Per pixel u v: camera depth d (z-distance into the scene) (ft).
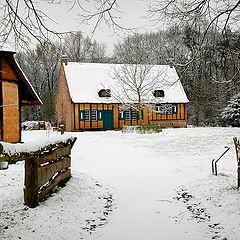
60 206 26.71
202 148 72.13
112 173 44.34
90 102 139.85
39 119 179.93
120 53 126.93
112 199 31.37
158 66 148.46
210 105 139.13
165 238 21.72
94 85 145.89
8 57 61.77
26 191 25.99
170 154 64.69
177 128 137.39
